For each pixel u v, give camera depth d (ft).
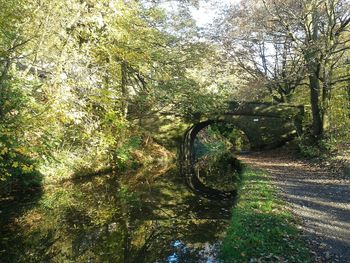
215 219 36.47
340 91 68.85
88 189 50.21
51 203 41.37
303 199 32.42
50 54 29.45
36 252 27.45
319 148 59.11
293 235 22.95
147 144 80.33
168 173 69.51
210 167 82.38
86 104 34.88
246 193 35.86
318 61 57.67
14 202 40.40
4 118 26.14
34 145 30.50
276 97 84.74
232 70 81.41
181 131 82.74
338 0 56.75
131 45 50.70
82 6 28.30
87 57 33.37
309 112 78.54
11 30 26.53
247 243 21.99
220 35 77.15
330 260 19.33
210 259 24.61
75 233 32.07
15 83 26.84
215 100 71.20
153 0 58.80
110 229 33.40
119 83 56.75
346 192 34.50
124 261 25.63
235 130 121.70
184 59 62.28
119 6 31.53
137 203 44.06
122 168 63.36
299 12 59.47
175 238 30.40
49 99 27.63
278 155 71.15
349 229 24.27
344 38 63.21
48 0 26.68
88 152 55.11
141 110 69.46
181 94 64.95
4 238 30.04
